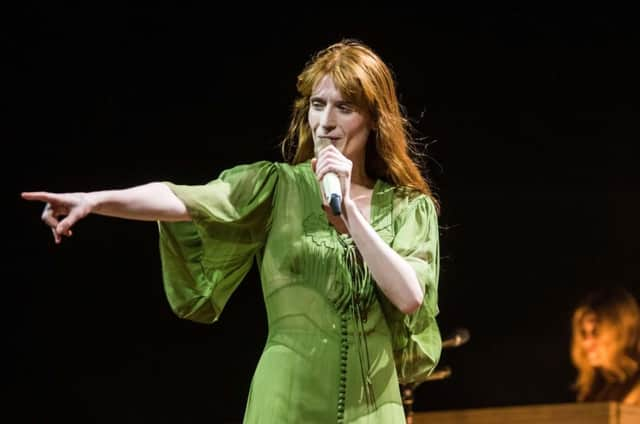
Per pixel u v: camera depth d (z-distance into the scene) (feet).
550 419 32.48
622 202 40.29
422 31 37.42
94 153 33.94
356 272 16.44
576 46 39.17
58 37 33.24
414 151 18.57
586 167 39.83
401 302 15.57
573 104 39.37
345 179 15.56
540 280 40.04
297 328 16.37
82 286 35.09
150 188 15.78
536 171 39.34
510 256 39.75
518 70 38.73
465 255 39.45
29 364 34.50
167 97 34.55
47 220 14.51
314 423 16.12
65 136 33.68
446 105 37.96
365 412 16.30
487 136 38.68
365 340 16.40
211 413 36.45
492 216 39.50
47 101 33.40
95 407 35.09
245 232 16.83
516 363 39.93
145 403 35.65
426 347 16.96
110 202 15.08
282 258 16.56
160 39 34.35
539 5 38.65
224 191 16.56
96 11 33.50
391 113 17.02
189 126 34.83
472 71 38.14
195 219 16.12
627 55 39.63
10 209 33.60
